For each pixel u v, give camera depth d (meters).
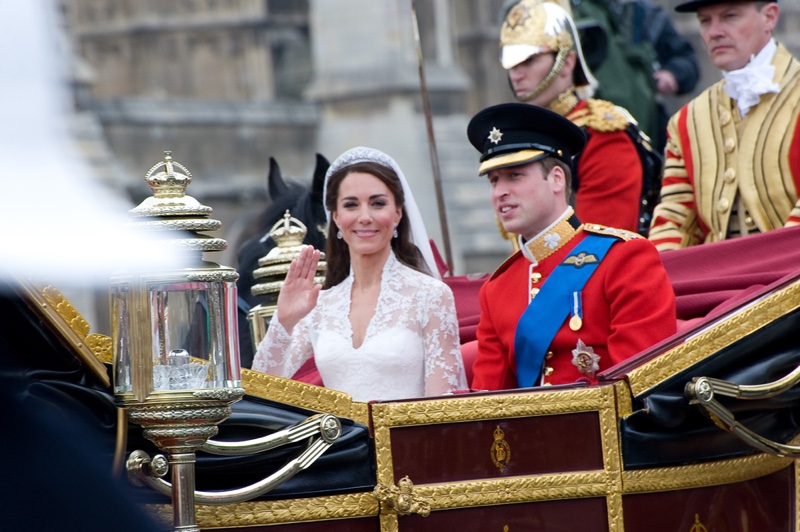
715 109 17.20
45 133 4.27
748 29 16.59
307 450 9.75
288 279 13.20
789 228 14.67
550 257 13.05
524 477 10.52
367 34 114.69
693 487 11.26
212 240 8.84
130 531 5.52
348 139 116.12
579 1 24.70
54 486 5.45
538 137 12.95
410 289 13.26
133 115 112.75
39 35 4.21
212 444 9.45
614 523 10.72
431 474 10.33
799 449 11.75
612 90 24.62
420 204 105.19
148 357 8.70
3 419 5.46
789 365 11.73
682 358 11.13
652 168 17.91
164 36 123.38
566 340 12.62
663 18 28.81
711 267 14.75
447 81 112.69
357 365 13.10
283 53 127.62
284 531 9.88
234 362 8.98
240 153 117.88
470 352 14.67
